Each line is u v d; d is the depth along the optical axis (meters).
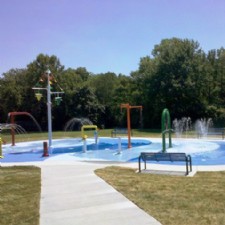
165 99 50.91
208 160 19.08
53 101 57.03
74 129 59.19
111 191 10.45
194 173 13.81
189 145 27.30
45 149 22.89
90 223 7.57
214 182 11.67
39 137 39.31
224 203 8.83
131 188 10.77
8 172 15.06
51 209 8.78
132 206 8.73
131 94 60.19
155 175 13.31
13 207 9.09
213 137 33.16
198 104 51.22
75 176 13.24
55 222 7.75
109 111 61.97
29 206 9.12
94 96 60.72
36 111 58.62
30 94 58.53
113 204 8.99
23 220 7.96
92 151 25.23
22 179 13.10
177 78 50.78
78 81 64.00
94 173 13.77
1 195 10.48
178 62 50.50
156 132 42.62
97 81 65.81
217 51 61.28
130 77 63.22
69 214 8.30
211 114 51.69
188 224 7.23
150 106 55.47
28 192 10.80
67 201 9.52
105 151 25.08
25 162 19.20
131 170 14.72
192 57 51.81
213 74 57.47
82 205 9.04
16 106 58.38
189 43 52.16
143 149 25.67
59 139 36.06
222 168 15.20
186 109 51.19
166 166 15.89
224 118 51.31
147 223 7.36
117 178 12.55
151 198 9.45
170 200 9.21
